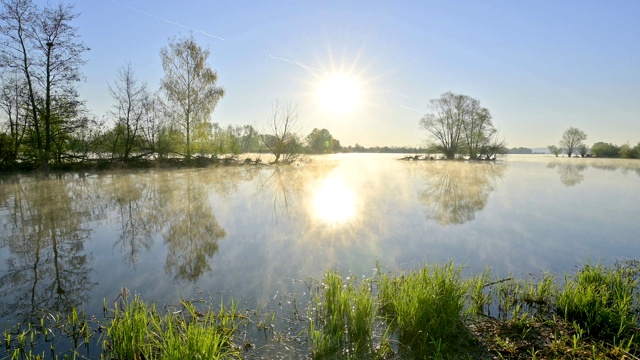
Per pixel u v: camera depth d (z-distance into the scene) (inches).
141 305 167.3
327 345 143.3
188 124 1223.5
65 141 981.2
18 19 825.5
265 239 323.6
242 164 1371.8
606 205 522.6
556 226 379.2
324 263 255.9
